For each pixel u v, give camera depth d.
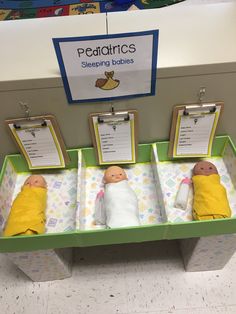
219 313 1.01
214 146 0.91
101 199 0.86
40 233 0.75
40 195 0.82
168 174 0.91
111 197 0.80
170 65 0.67
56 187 0.91
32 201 0.79
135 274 1.12
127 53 0.63
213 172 0.83
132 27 0.77
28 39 0.76
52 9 1.34
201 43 0.71
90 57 0.63
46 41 0.75
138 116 0.80
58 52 0.62
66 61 0.64
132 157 0.91
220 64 0.67
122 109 0.78
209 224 0.74
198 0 0.98
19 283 1.11
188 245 1.01
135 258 1.16
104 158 0.91
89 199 0.88
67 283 1.11
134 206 0.80
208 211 0.74
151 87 0.72
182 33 0.74
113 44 0.61
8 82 0.67
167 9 0.83
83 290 1.09
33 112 0.76
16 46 0.74
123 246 1.19
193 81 0.71
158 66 0.67
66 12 1.34
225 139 0.89
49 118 0.77
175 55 0.69
